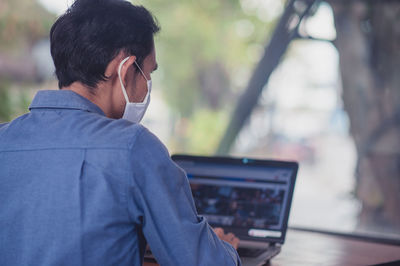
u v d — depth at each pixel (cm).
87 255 88
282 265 149
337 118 338
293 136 364
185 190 98
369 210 309
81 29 99
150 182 91
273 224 167
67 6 104
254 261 145
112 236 90
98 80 101
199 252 93
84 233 88
